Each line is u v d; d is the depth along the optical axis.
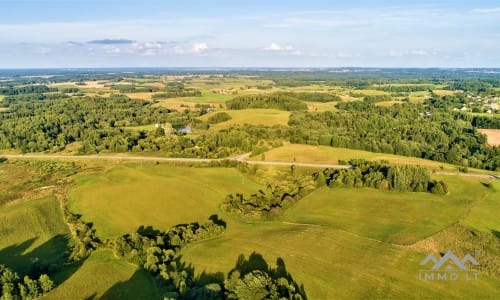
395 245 90.19
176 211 112.25
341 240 93.06
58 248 93.75
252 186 133.12
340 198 119.88
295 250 88.12
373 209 110.94
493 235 94.12
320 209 112.69
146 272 81.62
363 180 130.88
